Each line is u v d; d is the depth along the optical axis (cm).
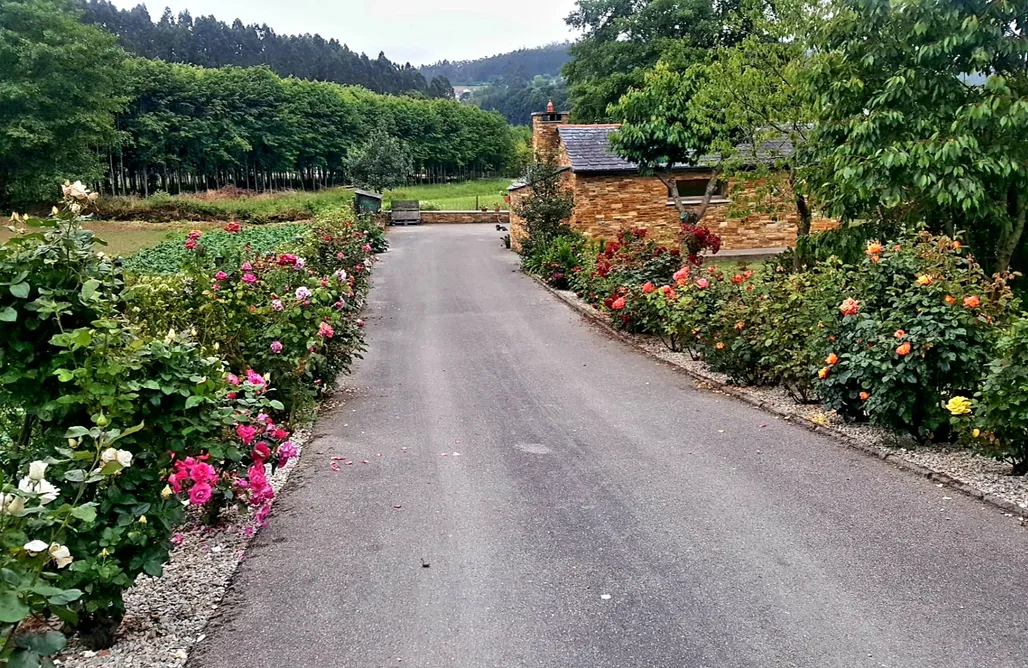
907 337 548
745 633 335
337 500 516
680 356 985
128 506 314
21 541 238
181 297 670
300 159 7088
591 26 4075
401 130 7844
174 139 6028
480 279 1897
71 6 5119
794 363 692
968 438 516
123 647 333
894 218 909
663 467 564
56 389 333
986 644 320
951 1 798
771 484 519
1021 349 470
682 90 1516
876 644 323
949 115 804
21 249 336
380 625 352
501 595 377
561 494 516
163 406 341
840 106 889
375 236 2478
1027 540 418
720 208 2133
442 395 823
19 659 216
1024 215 855
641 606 362
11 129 3803
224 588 391
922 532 432
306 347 698
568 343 1112
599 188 2036
